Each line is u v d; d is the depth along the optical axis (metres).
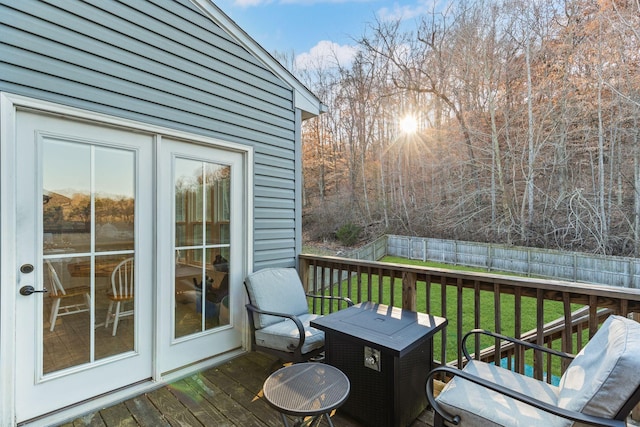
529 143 11.84
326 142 16.64
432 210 14.18
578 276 9.47
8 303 1.78
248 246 3.06
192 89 2.65
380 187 15.58
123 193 2.27
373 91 15.33
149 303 2.38
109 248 2.20
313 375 1.60
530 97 11.77
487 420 1.36
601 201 10.57
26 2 1.86
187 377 2.47
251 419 1.96
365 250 12.75
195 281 2.69
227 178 2.95
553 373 3.60
